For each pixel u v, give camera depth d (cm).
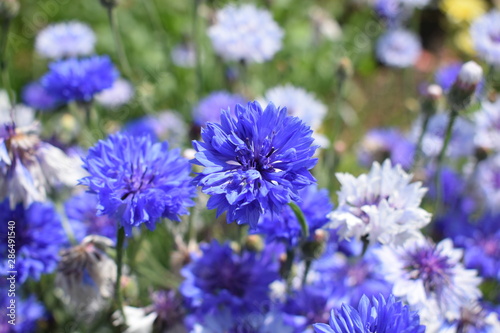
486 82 58
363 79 82
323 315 45
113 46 78
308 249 44
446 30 91
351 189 43
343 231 43
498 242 52
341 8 83
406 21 81
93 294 45
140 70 73
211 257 45
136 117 71
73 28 65
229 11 62
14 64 77
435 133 59
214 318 44
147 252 53
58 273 45
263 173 39
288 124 39
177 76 72
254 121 39
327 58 77
